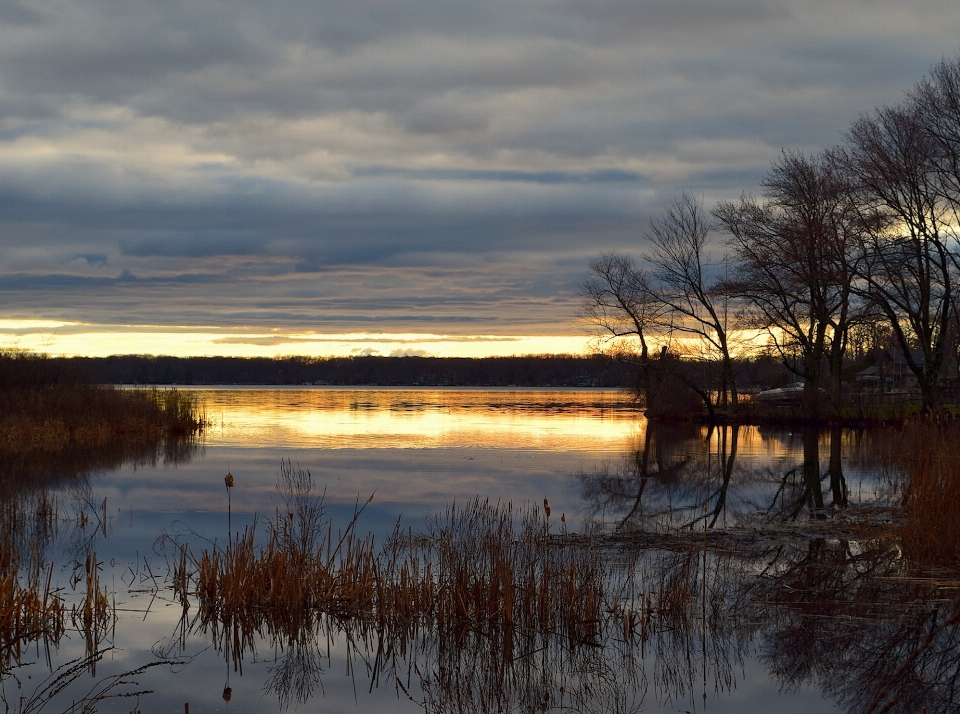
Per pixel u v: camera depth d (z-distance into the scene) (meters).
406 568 10.42
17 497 18.34
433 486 20.78
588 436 36.12
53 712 7.61
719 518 16.83
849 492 20.55
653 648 9.43
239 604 10.06
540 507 17.83
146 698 8.09
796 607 10.66
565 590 10.20
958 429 21.59
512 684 8.54
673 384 46.84
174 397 39.28
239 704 8.00
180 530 14.94
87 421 31.56
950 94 33.28
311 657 9.19
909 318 38.38
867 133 35.47
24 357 35.16
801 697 8.19
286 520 12.68
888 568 12.50
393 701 8.15
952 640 9.51
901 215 35.75
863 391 49.78
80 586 11.34
